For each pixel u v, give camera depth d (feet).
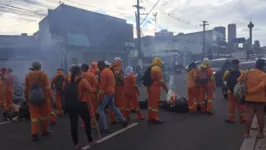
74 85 17.60
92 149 18.06
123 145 18.72
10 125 25.58
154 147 18.16
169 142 19.13
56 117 28.27
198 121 25.21
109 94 21.54
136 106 25.96
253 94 18.71
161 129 22.59
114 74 24.27
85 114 18.01
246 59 76.13
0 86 30.63
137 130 22.45
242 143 18.54
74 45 83.35
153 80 24.38
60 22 82.17
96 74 26.04
